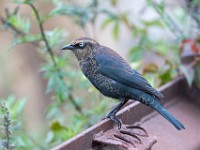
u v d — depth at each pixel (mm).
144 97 8688
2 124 7480
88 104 12664
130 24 13250
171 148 7926
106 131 7203
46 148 10734
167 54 12023
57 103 11484
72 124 11086
